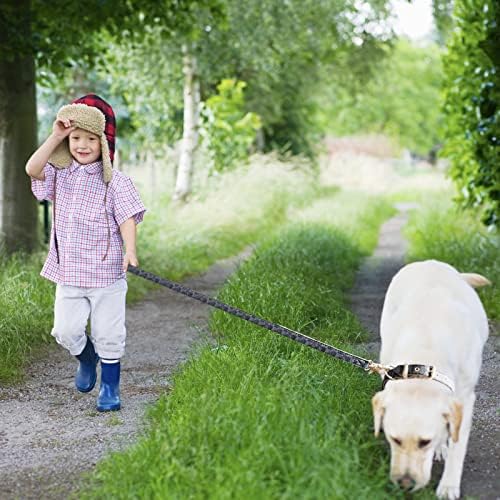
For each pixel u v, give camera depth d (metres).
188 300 9.19
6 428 4.95
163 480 3.70
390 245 15.23
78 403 5.43
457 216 13.84
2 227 10.73
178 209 15.57
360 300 9.23
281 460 3.71
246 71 20.83
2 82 10.63
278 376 5.07
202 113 18.48
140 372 6.18
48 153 4.82
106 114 5.11
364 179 29.95
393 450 3.46
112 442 4.65
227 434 3.96
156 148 19.52
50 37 11.62
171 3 12.46
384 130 52.06
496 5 10.40
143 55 16.38
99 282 5.03
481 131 11.30
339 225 14.92
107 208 5.01
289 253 10.09
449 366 3.93
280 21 15.65
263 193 18.02
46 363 6.39
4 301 7.14
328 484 3.54
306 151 26.81
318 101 28.50
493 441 4.64
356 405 4.75
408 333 4.14
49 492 3.99
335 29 17.36
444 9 15.37
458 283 4.62
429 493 3.81
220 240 13.73
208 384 4.90
